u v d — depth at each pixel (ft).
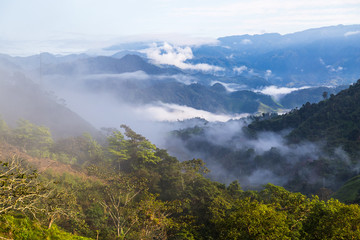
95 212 110.93
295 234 83.20
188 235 108.47
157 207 103.76
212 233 118.21
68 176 147.54
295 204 94.73
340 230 78.54
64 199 80.12
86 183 141.59
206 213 131.13
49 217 67.56
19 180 48.78
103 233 100.78
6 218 52.85
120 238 95.40
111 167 195.21
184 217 117.60
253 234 78.84
